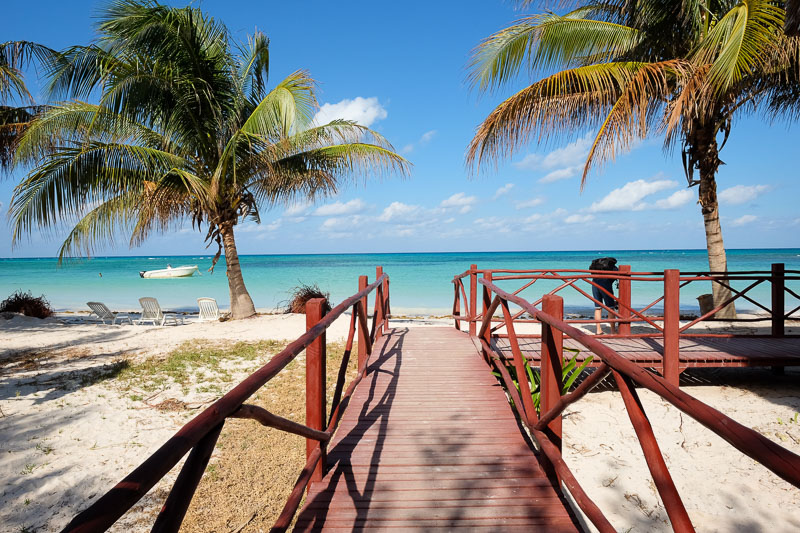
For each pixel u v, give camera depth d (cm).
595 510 200
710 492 364
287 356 193
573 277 652
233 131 1249
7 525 342
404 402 466
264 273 4341
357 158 1246
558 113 909
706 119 985
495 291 396
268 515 361
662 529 323
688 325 644
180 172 1076
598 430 475
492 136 942
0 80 1127
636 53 994
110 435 495
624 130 816
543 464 315
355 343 947
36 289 2928
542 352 288
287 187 1345
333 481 310
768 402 533
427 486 302
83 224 1279
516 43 952
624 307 676
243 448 473
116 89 977
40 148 1002
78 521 68
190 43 1145
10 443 475
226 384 675
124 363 788
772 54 819
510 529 257
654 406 533
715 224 1050
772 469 89
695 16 851
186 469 109
